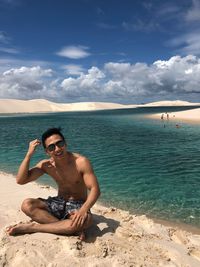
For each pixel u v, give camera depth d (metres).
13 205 2.57
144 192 3.75
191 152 7.03
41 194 3.11
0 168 5.25
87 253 1.57
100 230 1.85
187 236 2.10
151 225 2.09
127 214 2.26
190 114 24.77
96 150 7.44
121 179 4.42
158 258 1.60
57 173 1.85
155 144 8.55
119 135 11.38
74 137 10.82
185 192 3.75
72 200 1.87
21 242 1.62
